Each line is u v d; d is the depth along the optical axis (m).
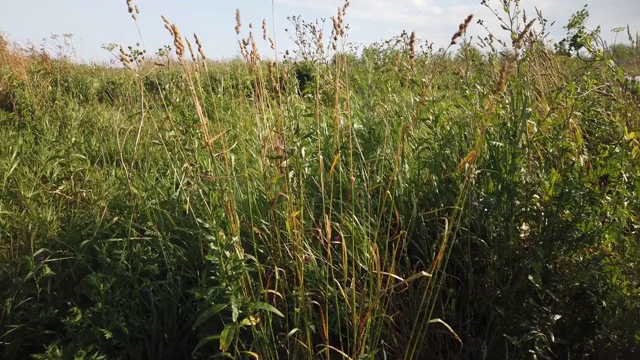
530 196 3.08
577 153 3.37
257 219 3.31
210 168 3.72
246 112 4.66
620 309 2.85
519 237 3.12
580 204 3.03
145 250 3.31
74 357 2.77
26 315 3.18
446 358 3.03
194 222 3.54
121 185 4.25
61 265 3.61
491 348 2.96
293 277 3.02
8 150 5.52
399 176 3.37
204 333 3.02
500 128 3.32
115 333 3.01
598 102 3.99
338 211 3.47
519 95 3.55
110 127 6.34
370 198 3.34
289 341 2.81
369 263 2.90
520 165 3.11
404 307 3.05
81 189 4.56
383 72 4.92
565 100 3.80
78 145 5.63
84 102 8.52
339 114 3.39
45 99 7.50
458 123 3.61
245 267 2.62
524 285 2.96
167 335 3.11
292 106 4.21
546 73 4.11
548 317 2.87
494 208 3.06
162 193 3.84
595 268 2.92
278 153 2.98
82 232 3.72
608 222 3.05
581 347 3.01
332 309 2.92
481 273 3.20
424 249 3.22
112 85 9.45
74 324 2.95
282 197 3.21
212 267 3.03
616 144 3.46
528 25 3.37
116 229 3.69
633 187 3.20
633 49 4.61
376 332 2.75
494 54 4.14
